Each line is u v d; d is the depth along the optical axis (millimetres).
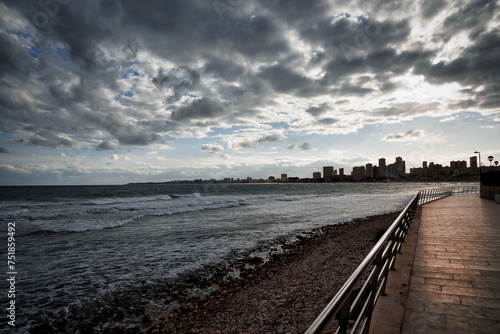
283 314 5531
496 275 4344
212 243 12633
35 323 5566
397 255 5484
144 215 22594
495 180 19000
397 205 33000
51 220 19531
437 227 8836
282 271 8539
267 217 21922
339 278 7449
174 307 6234
